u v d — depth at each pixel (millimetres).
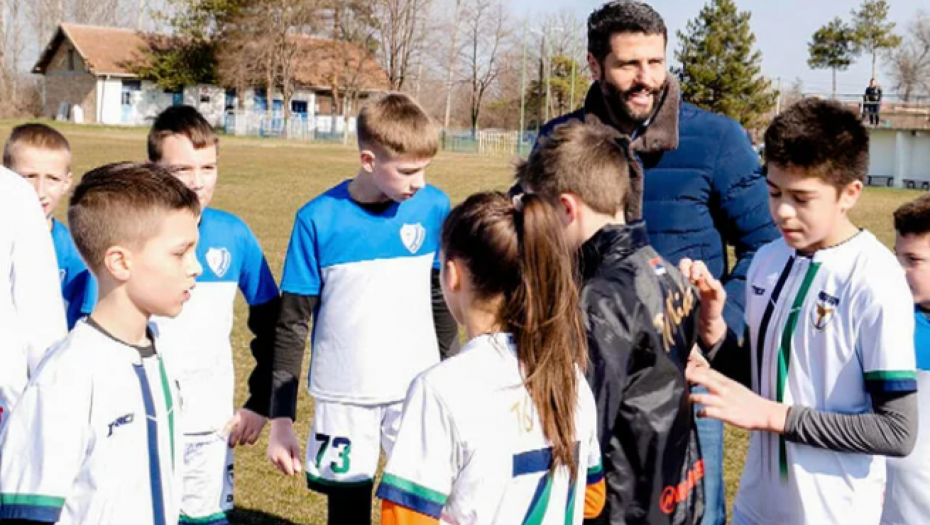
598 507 2369
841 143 2453
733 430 5945
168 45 57125
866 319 2484
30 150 3668
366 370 3672
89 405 2291
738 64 51500
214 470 3705
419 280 3770
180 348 3578
